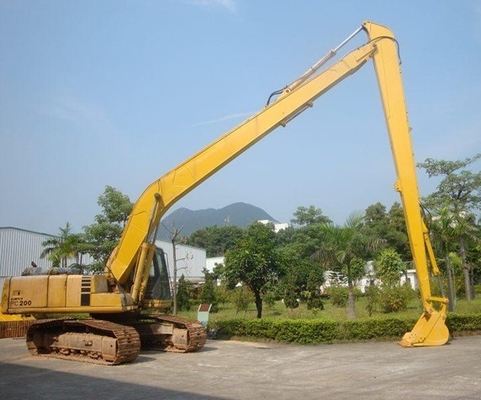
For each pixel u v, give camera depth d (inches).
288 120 571.8
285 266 941.8
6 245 1467.8
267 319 697.6
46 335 573.0
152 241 574.6
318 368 449.7
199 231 3786.9
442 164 1646.2
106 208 1232.2
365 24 591.8
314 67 573.9
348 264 934.4
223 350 593.0
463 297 1472.7
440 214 940.6
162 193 566.6
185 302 1314.0
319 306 1210.6
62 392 369.1
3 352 613.0
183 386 380.8
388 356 508.1
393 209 2511.1
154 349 608.4
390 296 1042.7
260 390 359.3
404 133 579.5
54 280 556.4
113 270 563.2
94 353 518.3
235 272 898.1
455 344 585.3
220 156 563.5
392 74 585.9
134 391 366.6
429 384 362.0
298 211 3228.3
